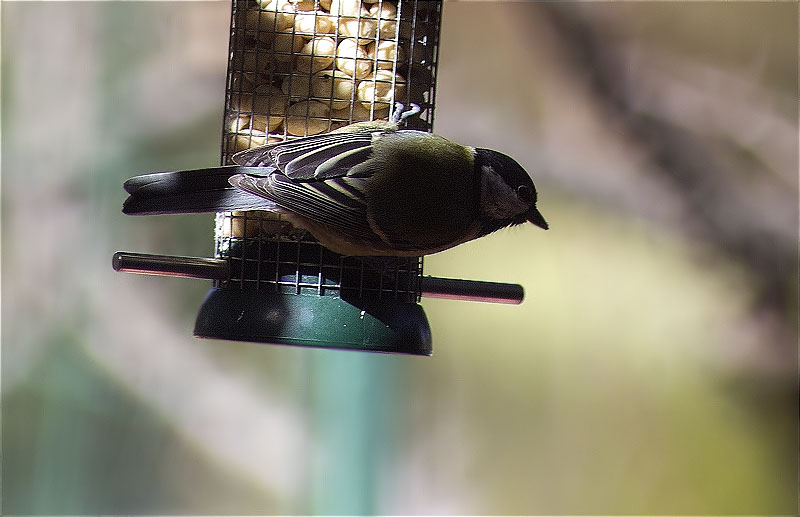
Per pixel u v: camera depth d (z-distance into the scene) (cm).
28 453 1366
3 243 1387
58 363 1388
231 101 821
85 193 1409
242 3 817
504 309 1450
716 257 1413
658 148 1440
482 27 1479
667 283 1427
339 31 817
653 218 1438
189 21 1437
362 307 776
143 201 732
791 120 1430
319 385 1398
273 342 770
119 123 1421
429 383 1414
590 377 1429
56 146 1408
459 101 1482
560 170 1460
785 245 1395
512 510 1377
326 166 732
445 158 752
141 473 1385
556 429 1409
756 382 1395
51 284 1392
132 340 1410
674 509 1370
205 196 731
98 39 1426
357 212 730
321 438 1387
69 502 1362
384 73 820
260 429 1395
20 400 1371
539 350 1437
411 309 789
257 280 788
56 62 1419
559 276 1445
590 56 1455
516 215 777
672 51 1466
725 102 1440
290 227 786
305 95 817
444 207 742
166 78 1432
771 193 1409
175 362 1418
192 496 1384
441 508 1362
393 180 735
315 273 784
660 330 1426
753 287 1401
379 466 1377
